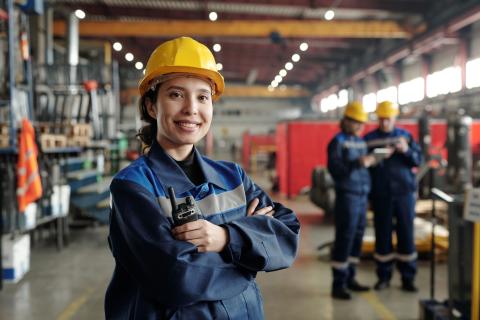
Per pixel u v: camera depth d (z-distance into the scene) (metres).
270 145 19.70
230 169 1.27
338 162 3.61
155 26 13.01
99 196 6.21
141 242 0.98
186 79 1.12
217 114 30.44
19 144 4.22
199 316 1.03
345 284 3.79
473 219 2.52
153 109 1.21
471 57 13.34
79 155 7.18
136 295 1.08
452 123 7.31
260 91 27.83
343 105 23.62
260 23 12.95
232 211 1.18
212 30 13.00
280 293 3.91
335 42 17.62
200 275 0.98
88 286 4.08
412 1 12.59
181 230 1.01
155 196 1.07
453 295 2.75
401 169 3.79
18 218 4.29
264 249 1.09
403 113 12.41
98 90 7.26
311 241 6.06
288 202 9.72
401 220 3.84
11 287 4.05
